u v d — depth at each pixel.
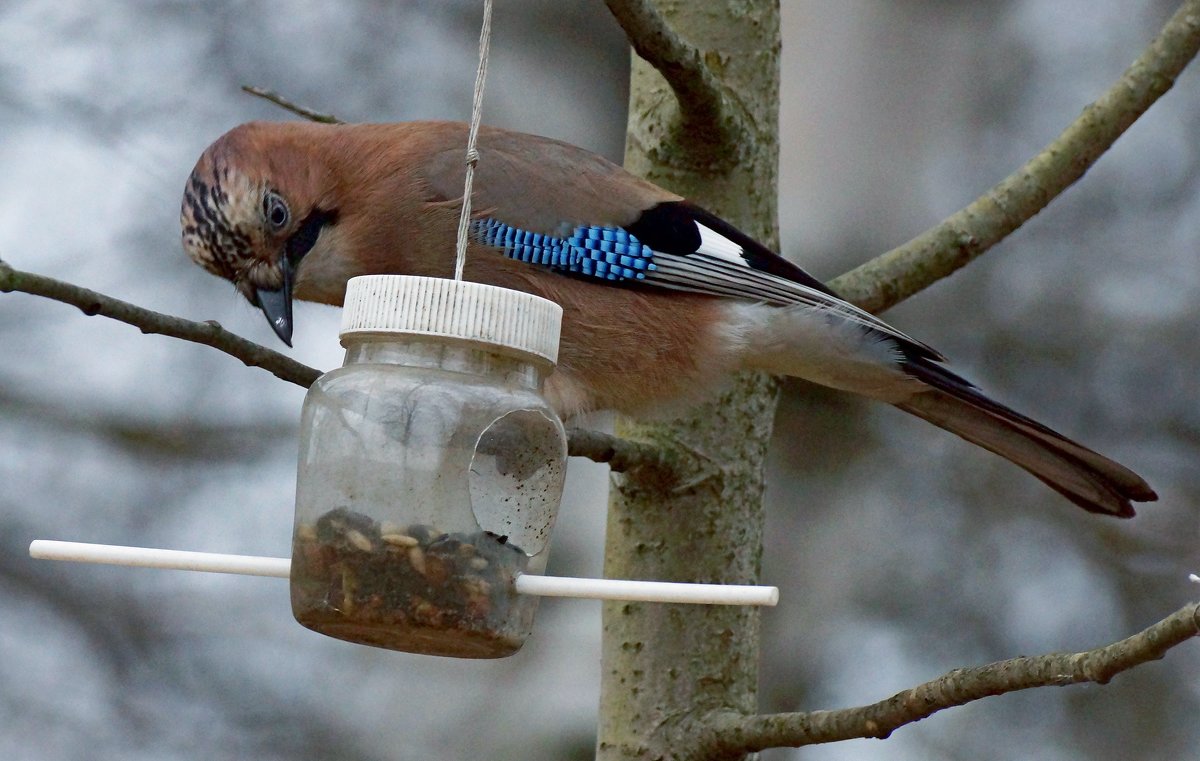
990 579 12.09
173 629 12.28
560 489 5.18
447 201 7.30
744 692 6.65
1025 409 12.92
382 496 5.00
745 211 7.14
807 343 7.35
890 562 12.00
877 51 12.03
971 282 13.05
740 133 6.99
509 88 13.09
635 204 7.20
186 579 12.39
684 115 6.85
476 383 5.11
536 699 11.70
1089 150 7.07
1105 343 13.05
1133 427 12.85
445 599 4.97
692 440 6.94
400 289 5.11
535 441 5.10
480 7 13.20
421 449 5.02
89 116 11.99
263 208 7.20
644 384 7.23
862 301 7.06
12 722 11.65
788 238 11.55
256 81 12.45
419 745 11.77
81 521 12.22
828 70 11.92
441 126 7.59
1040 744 11.97
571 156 7.41
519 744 11.52
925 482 12.19
